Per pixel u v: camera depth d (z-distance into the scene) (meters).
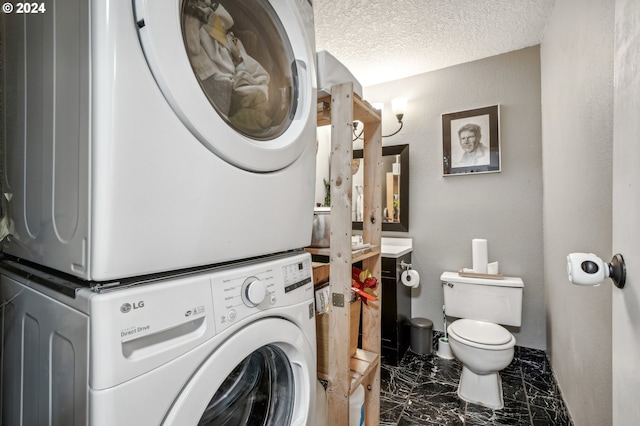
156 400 0.52
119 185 0.49
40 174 0.64
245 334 0.68
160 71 0.53
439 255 2.63
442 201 2.63
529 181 2.32
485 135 2.45
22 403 0.66
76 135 0.52
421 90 2.72
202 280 0.62
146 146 0.52
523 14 1.95
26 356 0.65
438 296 2.64
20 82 0.71
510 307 2.16
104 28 0.48
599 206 1.19
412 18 1.98
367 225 1.55
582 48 1.36
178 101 0.55
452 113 2.57
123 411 0.48
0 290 0.76
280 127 0.88
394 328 2.33
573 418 1.53
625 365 0.68
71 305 0.52
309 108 0.95
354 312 1.46
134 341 0.51
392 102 2.71
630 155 0.67
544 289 2.26
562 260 1.71
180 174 0.57
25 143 0.69
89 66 0.49
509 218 2.38
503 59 2.42
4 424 0.73
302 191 0.93
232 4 0.74
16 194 0.74
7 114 0.77
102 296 0.48
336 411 1.20
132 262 0.51
